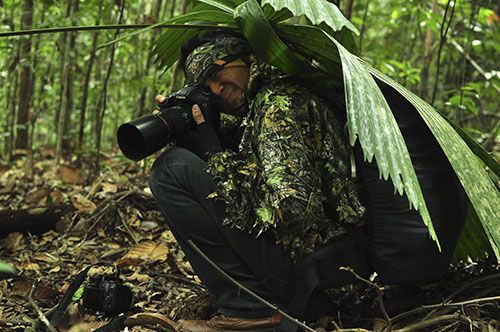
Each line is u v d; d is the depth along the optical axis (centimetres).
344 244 240
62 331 256
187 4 409
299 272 238
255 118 236
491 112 671
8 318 268
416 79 522
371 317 262
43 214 382
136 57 612
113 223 389
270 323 241
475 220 259
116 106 685
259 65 245
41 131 747
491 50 634
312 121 239
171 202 241
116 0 550
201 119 246
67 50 521
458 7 495
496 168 257
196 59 249
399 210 231
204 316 269
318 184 237
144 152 238
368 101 206
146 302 291
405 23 642
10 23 530
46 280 321
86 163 566
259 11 224
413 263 232
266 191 228
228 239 238
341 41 278
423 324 234
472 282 258
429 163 234
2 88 642
